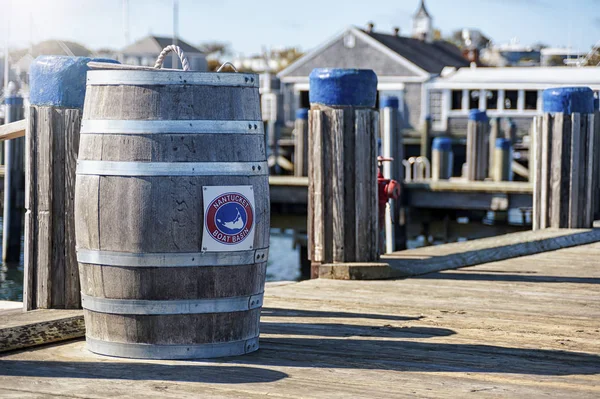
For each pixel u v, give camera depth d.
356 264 7.68
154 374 4.23
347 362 4.55
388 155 15.73
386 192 9.20
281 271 19.75
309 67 51.34
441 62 52.16
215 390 3.98
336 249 7.78
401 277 7.83
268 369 4.36
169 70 4.41
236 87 4.52
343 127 7.71
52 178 5.28
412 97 48.75
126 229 4.39
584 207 11.05
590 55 23.73
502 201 18.30
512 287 7.35
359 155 7.75
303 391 3.98
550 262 9.00
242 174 4.49
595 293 7.07
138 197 4.37
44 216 5.29
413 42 54.28
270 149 35.41
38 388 4.00
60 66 5.25
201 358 4.53
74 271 5.32
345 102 7.70
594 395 4.01
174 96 4.41
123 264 4.42
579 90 10.95
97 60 5.34
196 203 4.39
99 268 4.48
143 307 4.44
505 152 22.50
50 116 5.28
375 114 7.83
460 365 4.54
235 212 4.46
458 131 45.59
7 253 18.64
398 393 3.98
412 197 19.16
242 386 4.05
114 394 3.91
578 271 8.34
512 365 4.55
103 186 4.42
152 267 4.40
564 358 4.74
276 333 5.29
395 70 49.25
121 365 4.39
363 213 7.79
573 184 11.01
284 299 6.64
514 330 5.51
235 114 4.49
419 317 5.93
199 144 4.41
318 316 5.93
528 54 58.72
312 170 7.78
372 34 50.62
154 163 4.37
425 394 3.97
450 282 7.59
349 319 5.82
